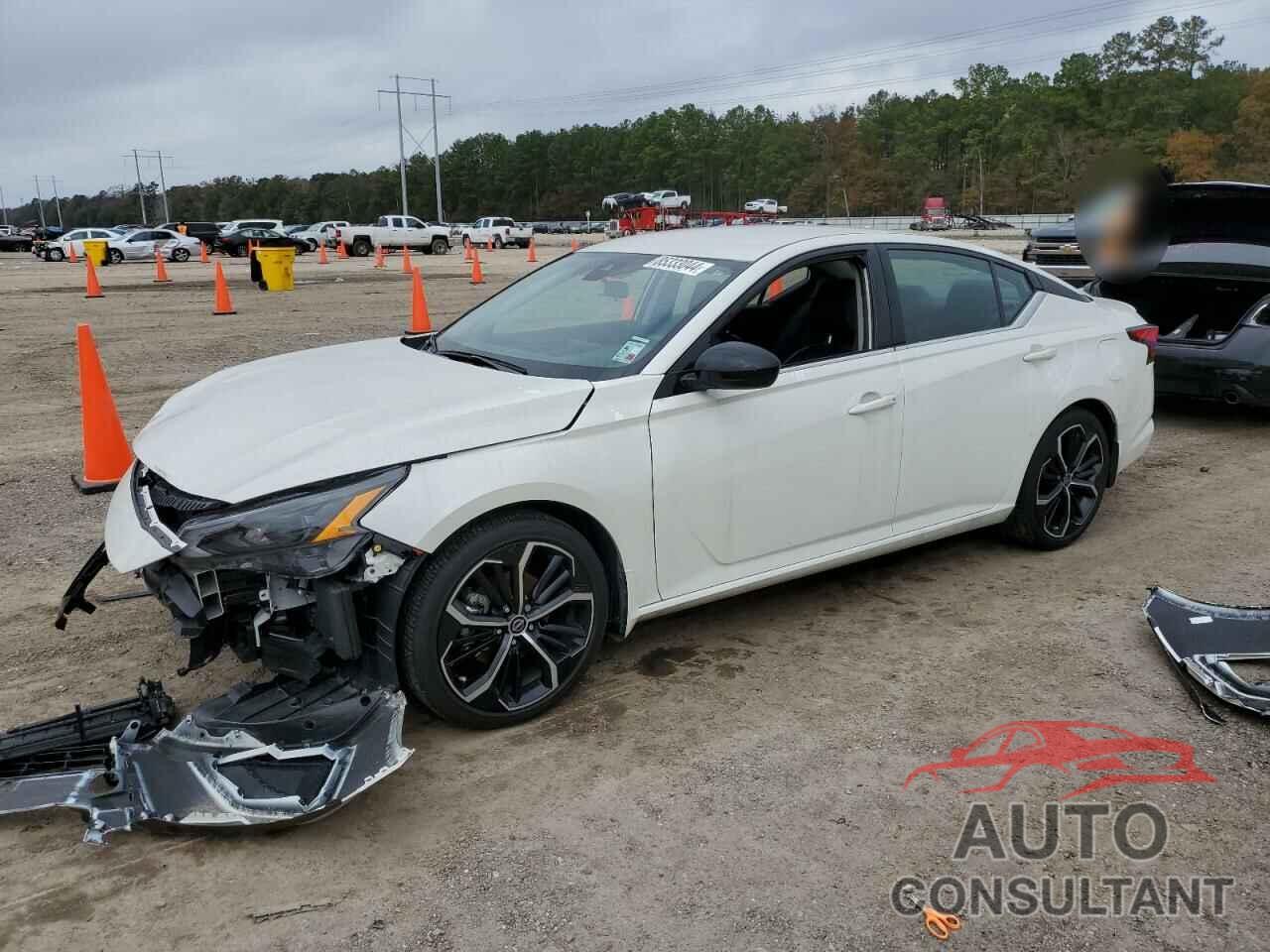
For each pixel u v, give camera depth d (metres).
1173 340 7.41
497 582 3.22
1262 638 3.85
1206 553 5.09
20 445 7.13
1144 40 98.69
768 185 127.19
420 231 43.25
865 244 4.25
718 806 2.97
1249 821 2.93
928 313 4.36
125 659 3.83
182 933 2.46
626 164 143.12
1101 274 8.00
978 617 4.31
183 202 173.38
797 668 3.83
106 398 6.12
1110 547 5.16
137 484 3.37
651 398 3.49
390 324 14.01
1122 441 5.20
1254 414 8.36
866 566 4.89
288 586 2.97
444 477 3.04
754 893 2.61
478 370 3.68
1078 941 2.46
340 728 2.93
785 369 3.86
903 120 126.94
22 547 5.05
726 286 3.79
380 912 2.53
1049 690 3.67
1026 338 4.66
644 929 2.48
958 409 4.35
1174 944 2.46
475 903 2.57
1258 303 7.16
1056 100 99.00
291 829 2.86
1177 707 3.56
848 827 2.88
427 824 2.88
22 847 2.77
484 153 151.88
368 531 2.89
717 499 3.66
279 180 165.00
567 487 3.26
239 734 2.91
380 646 3.06
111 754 2.87
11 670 3.74
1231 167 75.75
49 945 2.41
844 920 2.52
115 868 2.69
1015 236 59.09
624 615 3.57
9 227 57.75
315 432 3.14
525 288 4.52
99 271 29.53
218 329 13.40
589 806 2.96
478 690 3.24
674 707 3.53
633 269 4.17
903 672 3.80
